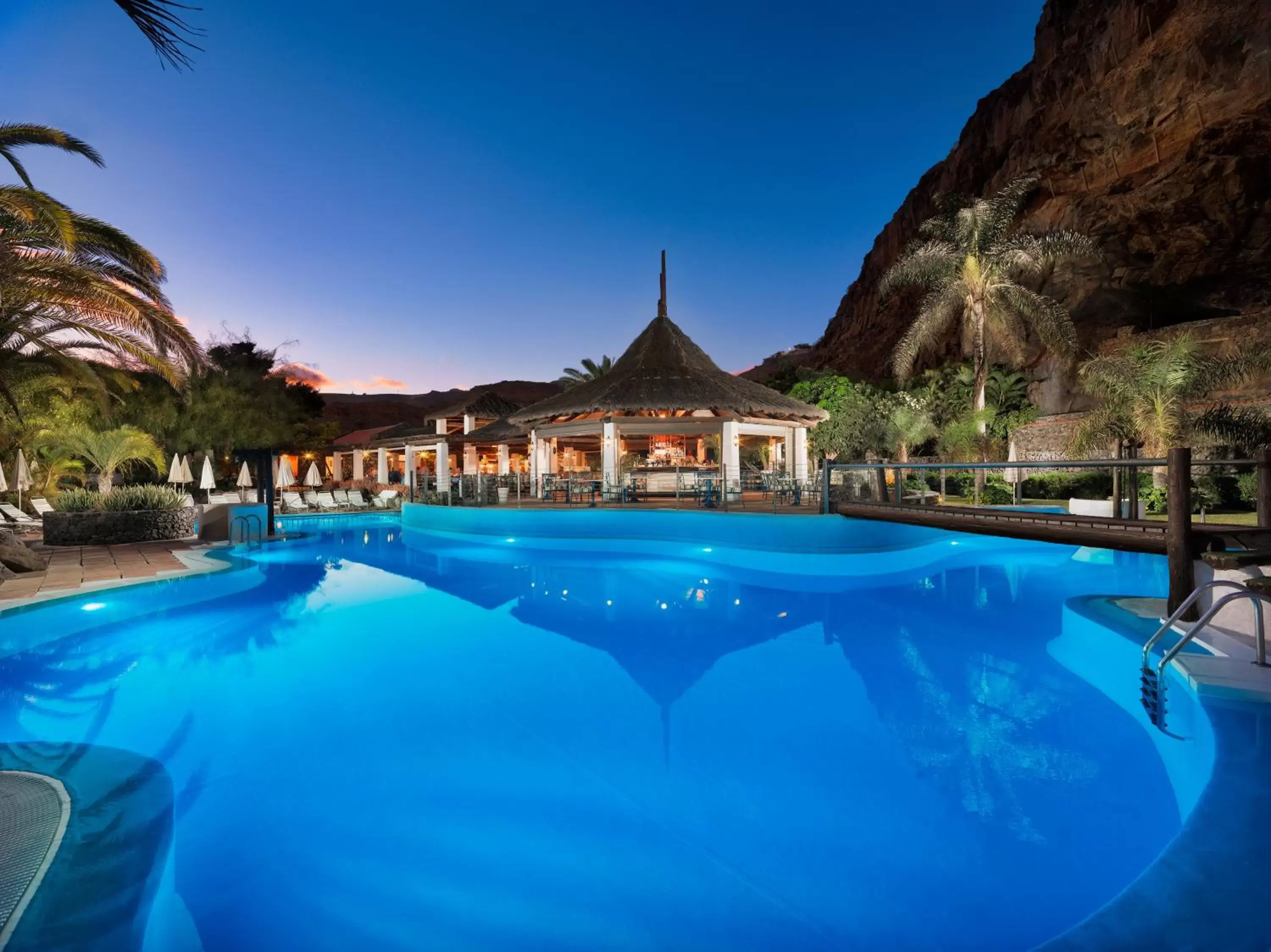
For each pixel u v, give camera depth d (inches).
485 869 135.7
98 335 541.6
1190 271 1136.8
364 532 778.8
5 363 571.5
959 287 981.8
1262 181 1088.8
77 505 557.0
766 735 203.2
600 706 228.2
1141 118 1250.0
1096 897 125.9
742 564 491.8
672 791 167.2
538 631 326.6
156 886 103.0
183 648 302.0
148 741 201.6
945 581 427.5
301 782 174.6
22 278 440.8
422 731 207.8
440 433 1155.9
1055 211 1397.6
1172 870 85.4
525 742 199.9
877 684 245.6
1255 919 74.9
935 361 1635.1
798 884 130.0
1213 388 642.8
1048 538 299.6
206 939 113.6
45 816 122.6
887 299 2365.9
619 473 732.0
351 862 137.9
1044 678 251.9
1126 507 654.5
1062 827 148.8
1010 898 125.2
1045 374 1170.0
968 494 887.7
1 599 309.1
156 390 1073.5
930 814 155.7
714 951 110.9
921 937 113.2
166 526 575.8
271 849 143.0
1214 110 1149.1
